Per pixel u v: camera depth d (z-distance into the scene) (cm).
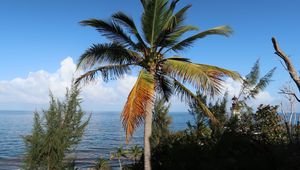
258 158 1321
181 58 1784
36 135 2847
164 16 1753
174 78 1802
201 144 1725
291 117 1577
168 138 2055
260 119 2523
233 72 1638
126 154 8050
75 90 2938
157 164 1770
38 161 2830
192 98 1877
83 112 2981
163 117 3100
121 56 1806
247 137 1510
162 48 1838
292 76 835
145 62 1816
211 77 1594
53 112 2878
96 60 1794
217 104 2536
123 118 1499
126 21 1756
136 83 1579
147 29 1778
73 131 2914
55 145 2817
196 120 2430
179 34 1795
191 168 1527
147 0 1731
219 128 2158
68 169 2894
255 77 2850
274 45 848
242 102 2811
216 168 1374
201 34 1770
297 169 1202
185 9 1803
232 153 1433
